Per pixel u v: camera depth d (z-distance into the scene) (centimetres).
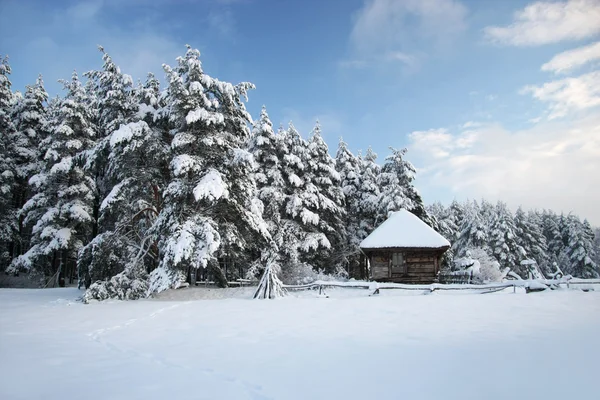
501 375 592
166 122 2134
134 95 2386
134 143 1855
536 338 851
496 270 2812
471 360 675
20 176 3180
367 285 1872
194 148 1997
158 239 2105
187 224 1772
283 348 779
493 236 5244
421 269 2511
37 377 588
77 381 569
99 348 790
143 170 2061
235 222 2184
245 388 538
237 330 980
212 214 2023
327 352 742
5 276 3338
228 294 1983
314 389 532
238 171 2056
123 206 2128
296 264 2758
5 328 1018
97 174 2550
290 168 3175
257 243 2380
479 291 1908
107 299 1753
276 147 3159
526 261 2542
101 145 2025
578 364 648
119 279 1834
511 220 5481
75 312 1323
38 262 2864
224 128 2133
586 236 6688
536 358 686
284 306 1402
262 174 2989
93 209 2961
